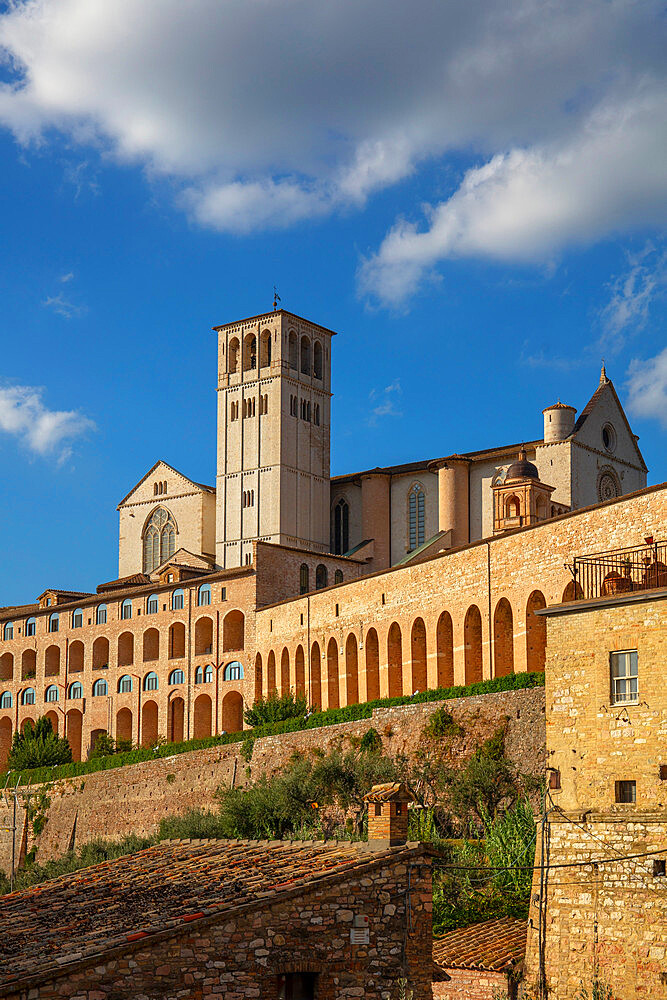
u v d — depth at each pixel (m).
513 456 151.38
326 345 182.38
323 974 38.22
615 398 154.50
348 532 173.50
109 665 158.75
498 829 62.38
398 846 41.41
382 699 99.62
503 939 49.84
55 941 37.09
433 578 105.50
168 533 180.88
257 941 37.47
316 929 38.44
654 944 42.41
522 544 93.50
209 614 147.62
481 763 81.25
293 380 174.12
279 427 170.75
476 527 155.12
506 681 88.25
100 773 132.38
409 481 163.88
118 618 158.50
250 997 36.94
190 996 36.03
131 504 185.38
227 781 116.06
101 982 34.78
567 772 46.66
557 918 45.19
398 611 110.88
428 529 160.75
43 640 167.75
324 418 178.62
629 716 45.31
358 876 39.50
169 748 124.50
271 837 87.25
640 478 158.25
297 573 147.50
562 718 47.22
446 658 104.06
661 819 43.34
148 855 50.97
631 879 43.50
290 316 175.25
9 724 170.62
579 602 47.31
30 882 108.06
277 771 110.25
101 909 40.56
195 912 37.53
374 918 39.41
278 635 134.75
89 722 160.00
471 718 89.81
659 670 44.84
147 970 35.56
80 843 132.62
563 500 143.50
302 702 119.38
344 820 87.56
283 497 169.62
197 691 147.38
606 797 45.34
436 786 84.69
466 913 54.72
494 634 96.19
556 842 46.00
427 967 39.72
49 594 170.25
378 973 38.97
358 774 87.50
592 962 43.84
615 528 83.44
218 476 176.38
